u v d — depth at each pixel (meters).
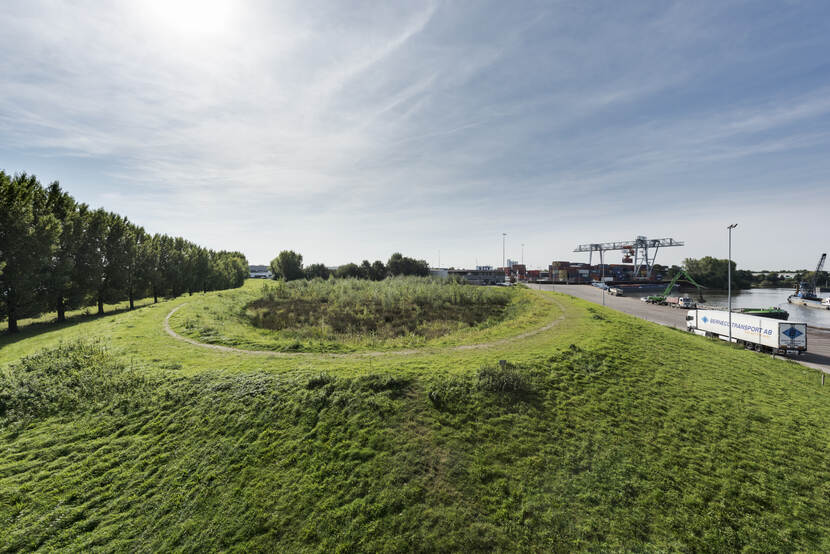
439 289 50.72
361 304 42.81
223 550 8.62
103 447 12.04
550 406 13.68
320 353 20.12
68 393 15.02
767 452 12.35
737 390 17.58
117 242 45.16
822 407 17.03
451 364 16.80
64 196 39.03
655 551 8.51
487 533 8.70
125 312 41.81
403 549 8.37
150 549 8.74
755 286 161.00
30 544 8.79
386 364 16.84
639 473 10.80
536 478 10.32
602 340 21.73
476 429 12.13
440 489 9.81
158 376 16.06
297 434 12.02
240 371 16.36
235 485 10.32
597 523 9.13
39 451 11.86
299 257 108.69
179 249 68.31
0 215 29.48
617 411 13.87
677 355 21.95
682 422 13.66
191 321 28.33
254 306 44.19
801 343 29.59
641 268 137.75
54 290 35.50
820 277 137.12
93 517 9.59
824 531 9.32
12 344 26.36
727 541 8.92
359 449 11.18
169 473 10.92
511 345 21.56
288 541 8.72
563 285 112.69
